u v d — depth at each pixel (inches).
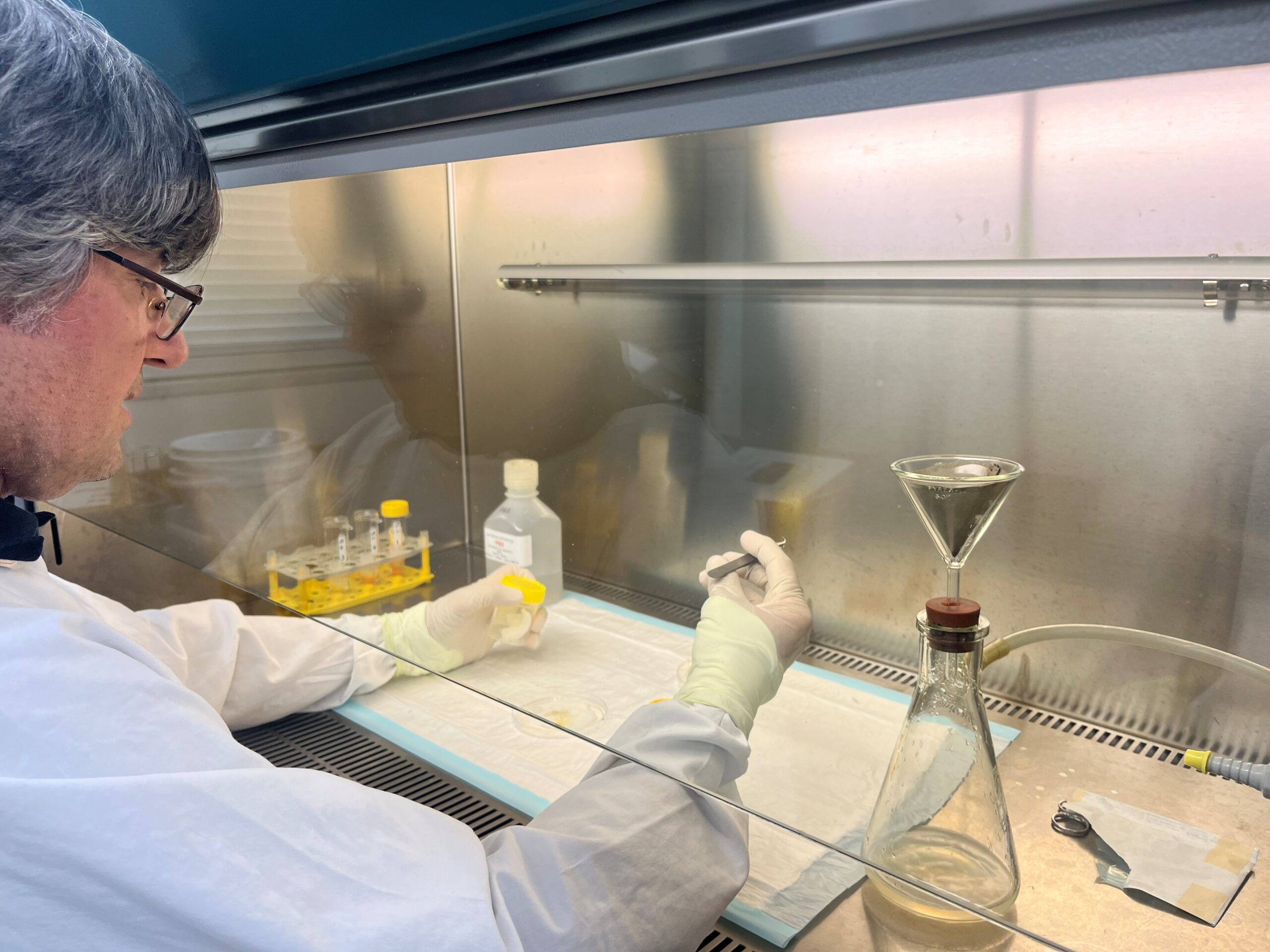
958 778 32.2
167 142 33.5
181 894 28.7
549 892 34.6
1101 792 31.8
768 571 38.5
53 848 28.3
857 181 31.8
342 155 46.0
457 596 48.5
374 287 48.1
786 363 36.2
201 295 38.8
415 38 35.5
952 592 34.1
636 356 40.3
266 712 58.7
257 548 59.7
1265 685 28.5
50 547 80.4
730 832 39.7
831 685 36.2
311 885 30.4
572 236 40.1
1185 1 23.4
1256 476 27.5
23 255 29.9
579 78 34.5
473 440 46.3
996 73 26.4
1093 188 27.2
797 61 29.7
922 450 33.6
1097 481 30.5
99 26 33.6
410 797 50.3
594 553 43.3
